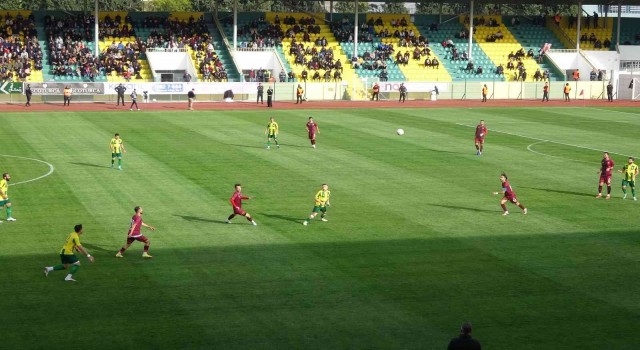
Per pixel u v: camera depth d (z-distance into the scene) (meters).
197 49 95.00
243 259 29.05
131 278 26.78
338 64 97.56
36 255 29.17
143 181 42.34
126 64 90.62
